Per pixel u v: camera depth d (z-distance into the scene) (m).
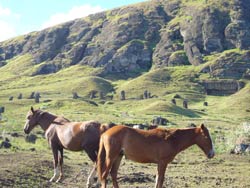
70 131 16.59
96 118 80.62
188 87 163.38
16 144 33.62
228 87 165.62
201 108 127.81
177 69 184.88
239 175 25.58
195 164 31.48
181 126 72.00
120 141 13.83
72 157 30.56
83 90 155.62
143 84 162.88
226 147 43.59
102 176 13.82
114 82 179.50
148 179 21.02
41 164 22.30
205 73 179.88
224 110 122.62
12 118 71.75
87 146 16.11
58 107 105.19
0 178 16.94
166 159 14.08
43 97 138.25
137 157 14.01
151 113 101.50
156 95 150.38
